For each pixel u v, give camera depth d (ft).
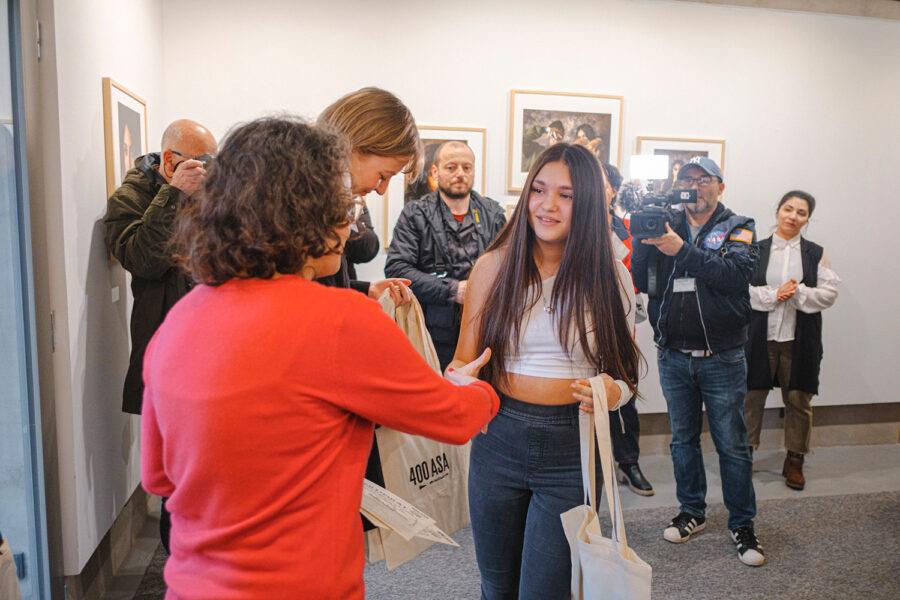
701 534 9.86
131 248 7.45
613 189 10.89
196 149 7.93
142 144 10.00
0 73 5.98
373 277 12.89
